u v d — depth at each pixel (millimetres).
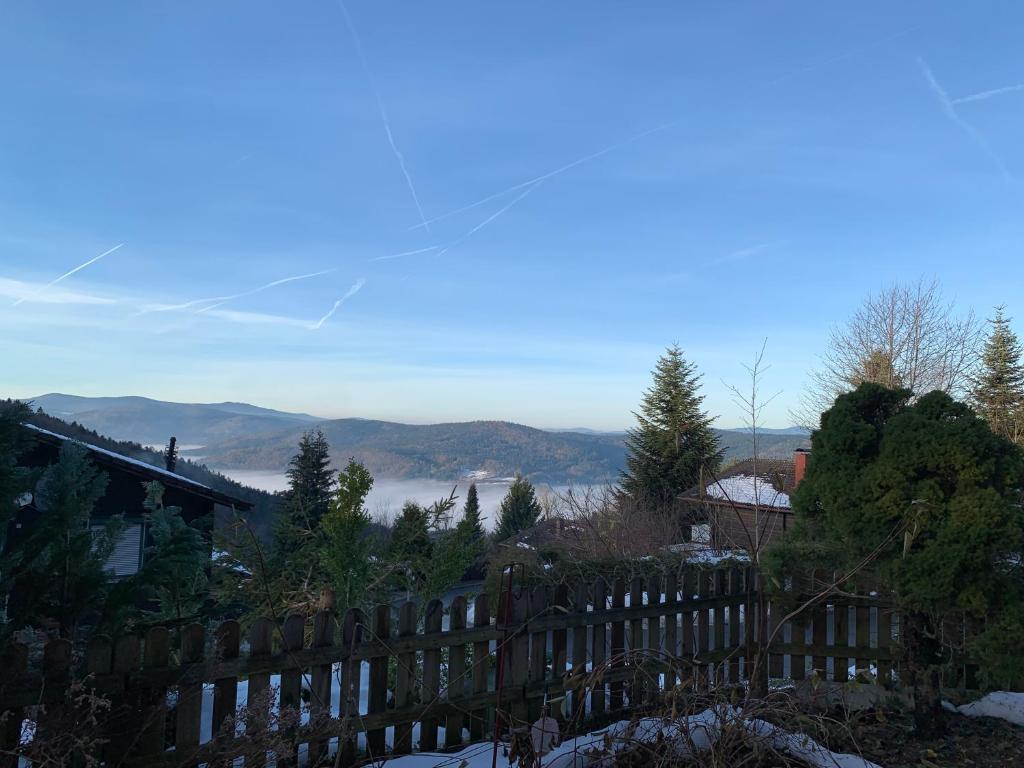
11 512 3961
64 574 4102
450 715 4520
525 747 3162
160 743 3555
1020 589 4539
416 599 8438
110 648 3469
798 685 5121
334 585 7738
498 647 3314
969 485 4434
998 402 35469
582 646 5215
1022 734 4512
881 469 4625
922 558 4383
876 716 4645
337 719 3791
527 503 39938
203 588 7652
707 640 5891
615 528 16156
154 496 8836
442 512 8719
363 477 7863
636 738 3451
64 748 3076
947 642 4914
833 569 5691
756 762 3297
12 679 3215
